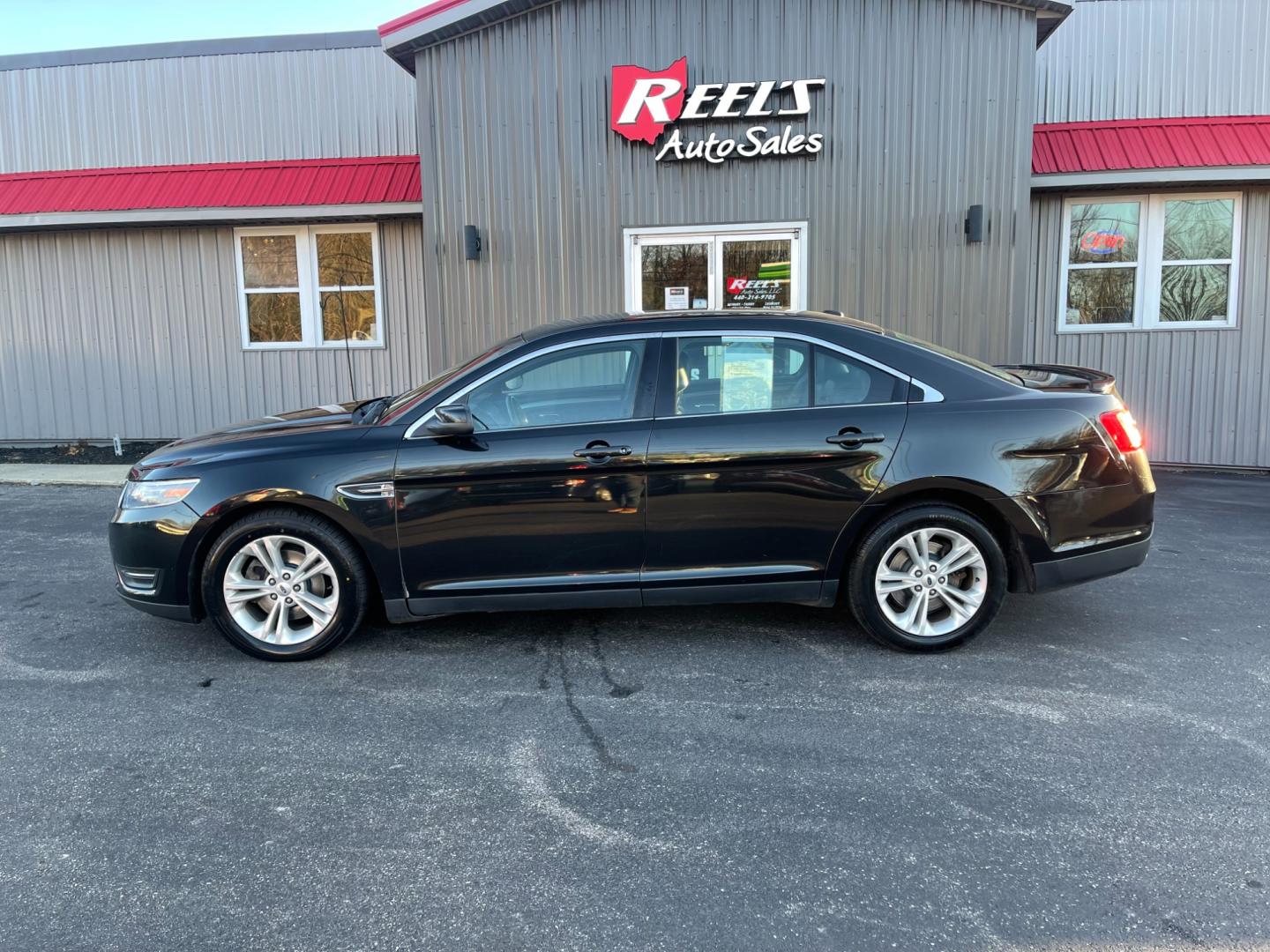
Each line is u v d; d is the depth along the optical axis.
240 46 11.17
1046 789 3.12
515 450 4.19
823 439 4.17
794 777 3.25
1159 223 9.65
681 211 8.38
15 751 3.52
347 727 3.70
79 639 4.80
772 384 4.27
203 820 3.03
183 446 4.51
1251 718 3.63
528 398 4.32
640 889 2.63
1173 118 9.68
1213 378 9.76
